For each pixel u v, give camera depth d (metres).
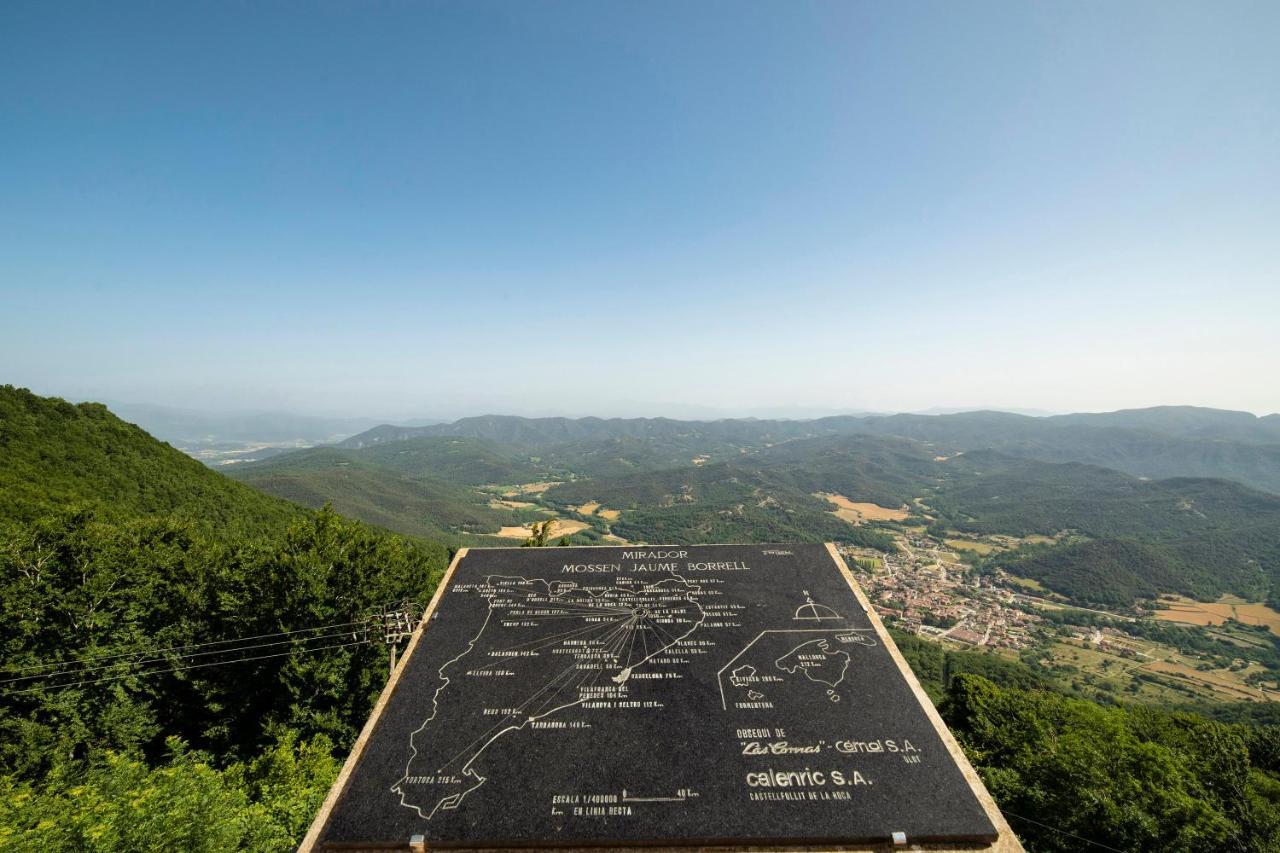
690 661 7.41
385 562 21.98
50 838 8.27
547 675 7.20
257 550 22.94
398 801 5.77
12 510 27.42
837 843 5.55
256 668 19.23
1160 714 23.83
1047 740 20.22
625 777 5.96
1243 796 15.84
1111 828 14.58
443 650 7.62
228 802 10.19
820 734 6.45
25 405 47.19
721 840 5.49
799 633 7.89
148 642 19.11
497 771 6.04
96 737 17.31
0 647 17.36
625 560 9.34
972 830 5.60
